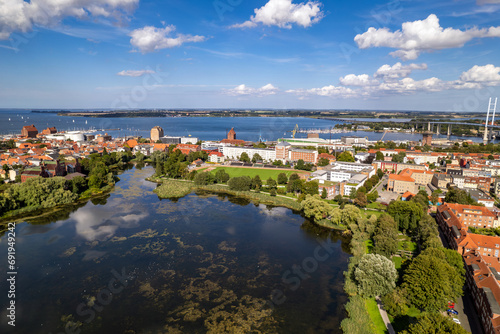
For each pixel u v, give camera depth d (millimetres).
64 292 115875
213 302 111562
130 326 99438
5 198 189500
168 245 154000
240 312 106438
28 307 107438
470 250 131375
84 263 135875
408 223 164250
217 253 146875
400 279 119125
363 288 109625
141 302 111125
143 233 167375
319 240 163250
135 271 130250
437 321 81188
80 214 194875
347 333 94188
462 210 174375
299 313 106062
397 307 99750
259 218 193750
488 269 108125
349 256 146375
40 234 164500
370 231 157000
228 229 175375
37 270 129875
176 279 125188
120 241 157375
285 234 170250
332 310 107688
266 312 106562
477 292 103000
